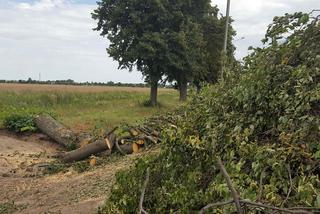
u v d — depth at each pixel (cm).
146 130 1044
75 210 656
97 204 654
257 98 417
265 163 357
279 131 399
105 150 1085
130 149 1059
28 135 1506
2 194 878
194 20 3028
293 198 323
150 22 2920
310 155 344
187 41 2880
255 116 421
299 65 407
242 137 404
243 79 452
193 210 381
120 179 473
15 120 1545
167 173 443
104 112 2541
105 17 3006
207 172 412
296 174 346
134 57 2817
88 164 1042
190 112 519
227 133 426
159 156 458
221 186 339
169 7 2914
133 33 2869
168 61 2836
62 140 1378
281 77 415
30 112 1706
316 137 352
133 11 2859
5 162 1172
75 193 781
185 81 2984
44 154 1296
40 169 1084
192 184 400
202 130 467
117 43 2917
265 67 423
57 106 2905
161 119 1067
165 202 416
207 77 3064
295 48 420
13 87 4275
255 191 341
